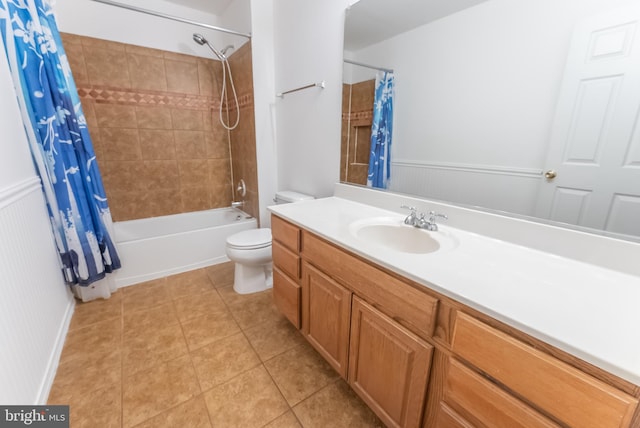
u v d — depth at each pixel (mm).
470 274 801
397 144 1424
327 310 1251
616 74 763
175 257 2381
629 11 721
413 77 1297
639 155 763
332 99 1782
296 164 2264
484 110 1062
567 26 830
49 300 1481
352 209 1549
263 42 2262
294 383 1342
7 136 1268
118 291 2111
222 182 3059
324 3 1716
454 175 1200
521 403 622
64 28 2107
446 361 774
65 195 1667
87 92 2260
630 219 797
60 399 1224
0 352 957
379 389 1027
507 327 629
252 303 1992
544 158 930
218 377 1362
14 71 1418
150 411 1184
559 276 794
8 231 1130
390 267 881
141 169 2600
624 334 556
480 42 1039
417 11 1231
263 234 2150
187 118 2736
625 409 486
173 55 2561
